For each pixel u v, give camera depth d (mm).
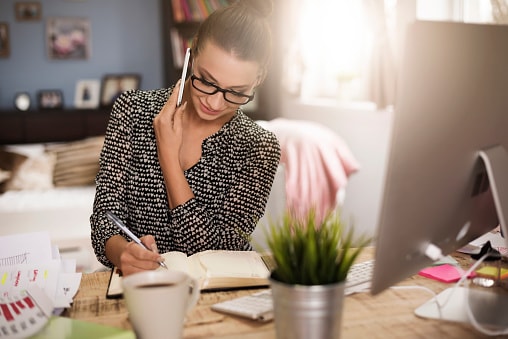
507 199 977
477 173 987
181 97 1430
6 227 3307
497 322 981
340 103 3982
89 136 5062
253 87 1432
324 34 4133
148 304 827
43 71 5168
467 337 939
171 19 5125
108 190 1528
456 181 944
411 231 883
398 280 921
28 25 5094
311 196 3484
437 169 887
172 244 1562
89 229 3338
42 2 5094
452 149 905
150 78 5379
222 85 1368
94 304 1082
